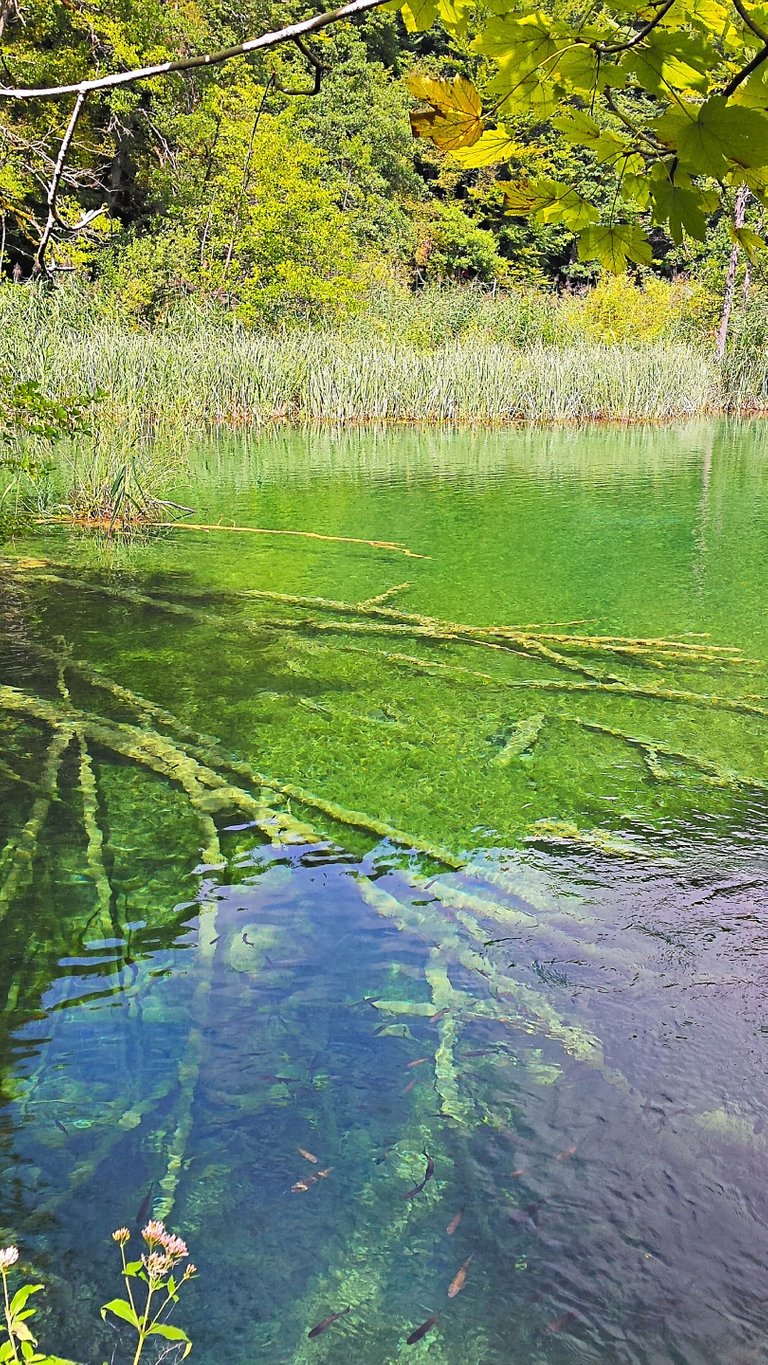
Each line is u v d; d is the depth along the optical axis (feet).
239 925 8.82
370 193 107.24
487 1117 6.58
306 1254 5.55
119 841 10.27
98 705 14.01
